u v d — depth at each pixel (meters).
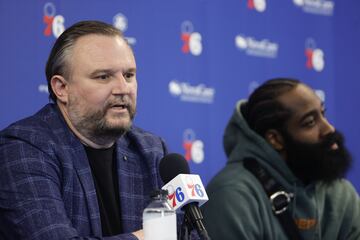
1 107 5.72
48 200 3.82
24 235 3.78
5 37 5.79
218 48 7.04
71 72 4.04
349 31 8.12
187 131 6.73
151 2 6.60
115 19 6.36
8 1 5.82
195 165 6.76
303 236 5.35
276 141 5.53
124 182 4.18
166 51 6.66
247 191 5.22
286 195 5.27
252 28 7.32
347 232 5.59
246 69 7.22
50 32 5.98
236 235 5.10
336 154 5.50
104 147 4.19
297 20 7.70
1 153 3.98
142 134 4.42
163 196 3.34
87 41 4.03
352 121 8.02
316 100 5.54
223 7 7.12
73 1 6.11
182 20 6.80
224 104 7.01
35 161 3.92
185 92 6.75
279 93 5.54
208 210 5.23
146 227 3.25
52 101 4.37
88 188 4.02
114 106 3.99
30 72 5.87
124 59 4.01
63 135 4.08
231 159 5.51
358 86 8.10
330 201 5.57
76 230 3.83
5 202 3.88
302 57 7.69
